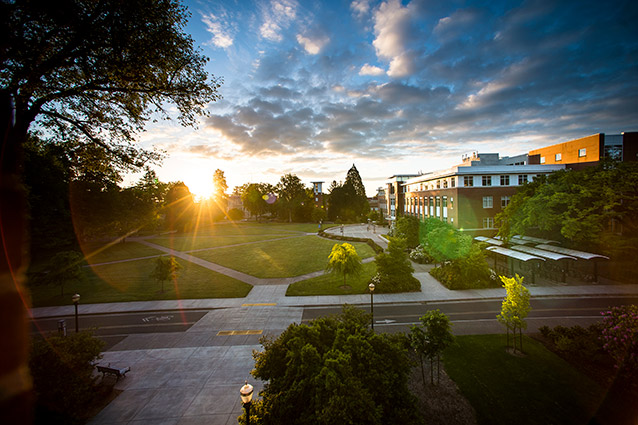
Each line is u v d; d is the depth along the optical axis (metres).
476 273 25.70
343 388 7.43
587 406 10.62
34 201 35.66
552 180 32.47
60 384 9.66
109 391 12.19
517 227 31.83
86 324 19.97
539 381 12.15
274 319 20.05
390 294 24.50
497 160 55.16
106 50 10.84
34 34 8.92
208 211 106.00
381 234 65.81
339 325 10.48
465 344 15.52
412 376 12.91
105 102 13.05
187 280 30.66
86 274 34.28
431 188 52.75
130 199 55.81
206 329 18.70
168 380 13.23
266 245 53.94
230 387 12.69
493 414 10.48
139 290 27.41
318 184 132.62
